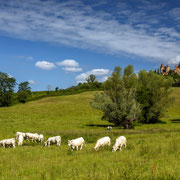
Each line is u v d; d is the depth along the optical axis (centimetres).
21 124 4950
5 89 10069
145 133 3162
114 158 1277
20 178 923
